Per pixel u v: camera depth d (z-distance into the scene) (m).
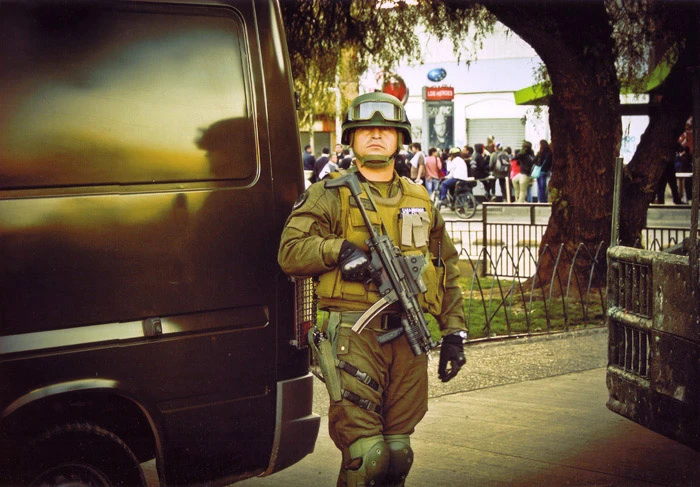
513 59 33.16
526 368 7.29
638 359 4.50
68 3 3.42
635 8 10.84
